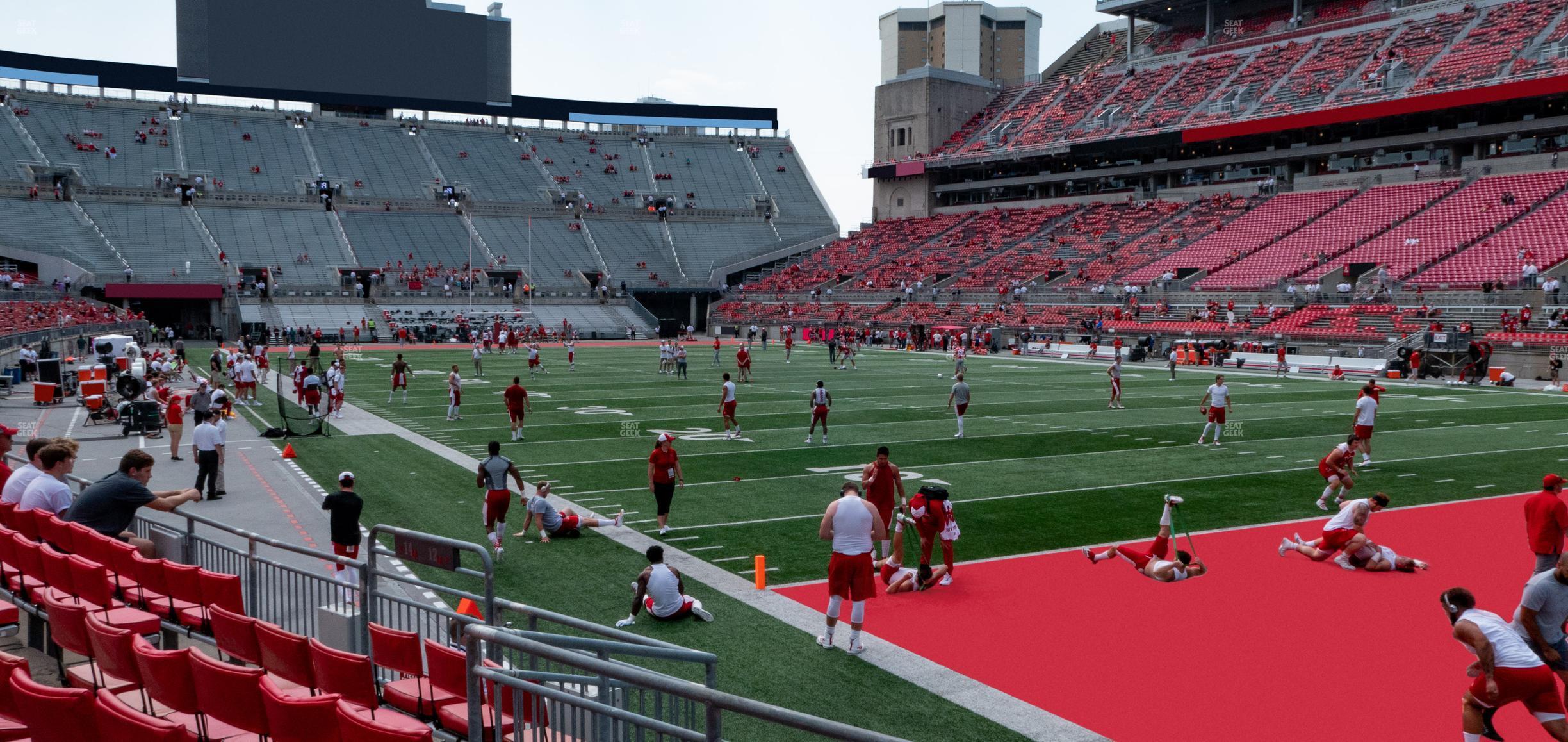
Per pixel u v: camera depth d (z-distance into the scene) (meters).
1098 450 20.81
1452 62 59.28
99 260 64.31
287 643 6.19
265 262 70.31
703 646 9.18
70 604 7.12
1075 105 81.75
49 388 29.33
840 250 85.38
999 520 14.30
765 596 10.74
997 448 21.17
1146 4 80.62
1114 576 11.48
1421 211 55.00
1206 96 71.19
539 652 4.69
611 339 72.94
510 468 12.38
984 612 10.16
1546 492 10.26
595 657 5.92
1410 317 44.81
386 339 67.38
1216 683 8.24
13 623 8.03
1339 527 11.82
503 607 6.59
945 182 87.50
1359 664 8.62
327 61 82.38
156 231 69.12
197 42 78.38
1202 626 9.68
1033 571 11.70
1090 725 7.44
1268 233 60.25
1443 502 15.48
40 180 68.12
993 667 8.62
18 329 41.00
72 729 5.09
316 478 17.83
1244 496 16.00
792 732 7.32
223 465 18.03
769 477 17.70
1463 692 8.02
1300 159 66.38
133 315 62.72
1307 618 9.91
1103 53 92.81
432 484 17.23
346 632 7.45
